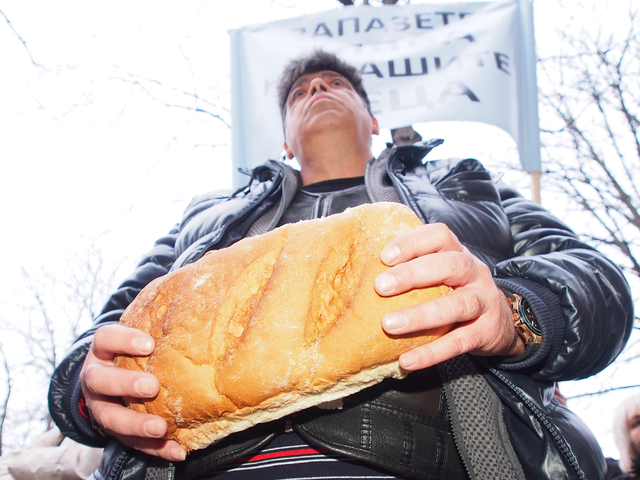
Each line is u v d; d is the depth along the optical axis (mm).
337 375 749
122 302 1441
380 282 733
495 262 1260
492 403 986
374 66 2582
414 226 851
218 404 777
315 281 801
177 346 816
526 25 2639
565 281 1034
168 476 980
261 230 1504
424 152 1658
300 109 1859
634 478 2471
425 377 987
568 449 921
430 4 2709
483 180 1469
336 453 913
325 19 2807
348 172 1815
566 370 1014
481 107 2463
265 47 2861
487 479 911
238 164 2744
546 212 1460
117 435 939
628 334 1143
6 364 4688
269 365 748
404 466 908
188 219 1733
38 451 2373
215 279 871
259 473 947
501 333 849
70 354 1222
